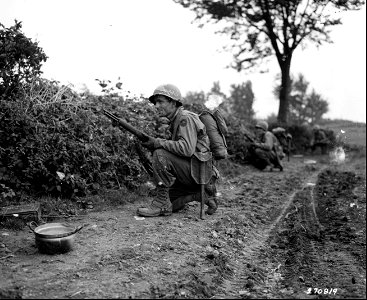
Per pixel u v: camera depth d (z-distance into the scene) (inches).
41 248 168.6
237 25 858.1
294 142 776.3
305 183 424.8
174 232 202.5
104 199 251.6
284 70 860.6
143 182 291.9
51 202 231.6
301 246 215.5
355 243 225.3
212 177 235.3
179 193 233.6
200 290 151.3
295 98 1291.8
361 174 522.6
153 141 220.1
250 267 183.5
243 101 1259.2
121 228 205.0
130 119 299.3
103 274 154.2
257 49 886.4
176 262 170.6
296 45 831.1
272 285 167.2
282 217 275.7
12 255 167.0
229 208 271.7
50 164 243.3
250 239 223.0
